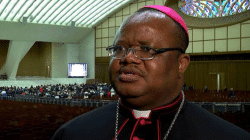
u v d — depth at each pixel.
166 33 0.73
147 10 0.80
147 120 0.73
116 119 0.81
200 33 27.92
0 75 40.16
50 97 17.72
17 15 30.00
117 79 0.74
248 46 24.92
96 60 36.62
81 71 37.06
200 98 14.93
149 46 0.70
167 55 0.72
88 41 37.81
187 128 0.72
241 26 25.36
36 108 10.68
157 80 0.70
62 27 34.06
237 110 10.23
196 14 29.25
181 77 0.79
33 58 49.00
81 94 19.48
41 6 28.69
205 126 0.72
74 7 31.00
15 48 34.69
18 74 47.31
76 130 0.85
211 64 26.66
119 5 33.31
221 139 0.67
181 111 0.76
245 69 24.50
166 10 0.78
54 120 6.74
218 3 27.48
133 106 0.76
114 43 0.79
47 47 45.38
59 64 41.44
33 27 31.97
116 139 0.76
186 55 0.79
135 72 0.70
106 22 35.59
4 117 7.31
